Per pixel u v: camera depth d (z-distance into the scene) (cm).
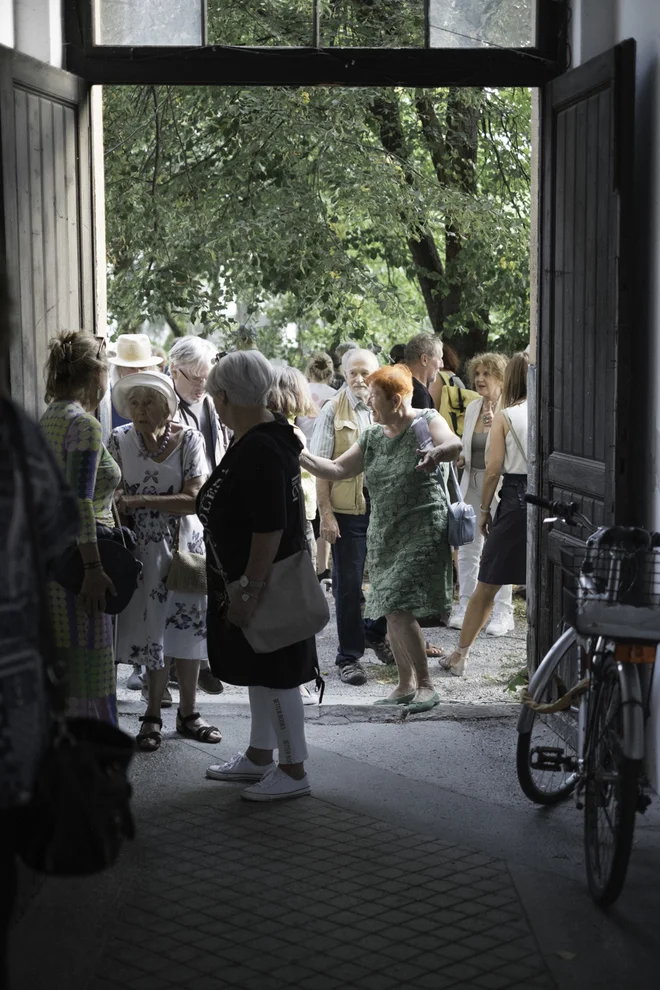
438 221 1185
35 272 465
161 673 506
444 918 341
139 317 1148
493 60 523
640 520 460
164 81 519
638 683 338
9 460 214
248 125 1074
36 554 216
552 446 533
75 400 409
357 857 388
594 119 468
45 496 224
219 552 431
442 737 526
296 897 355
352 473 573
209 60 517
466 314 1202
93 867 221
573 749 499
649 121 451
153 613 491
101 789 222
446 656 687
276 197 1102
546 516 541
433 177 1158
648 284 453
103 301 544
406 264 1277
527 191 1250
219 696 593
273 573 427
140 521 490
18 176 449
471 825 419
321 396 921
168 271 1116
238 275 1148
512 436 627
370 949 321
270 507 418
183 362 548
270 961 314
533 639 561
